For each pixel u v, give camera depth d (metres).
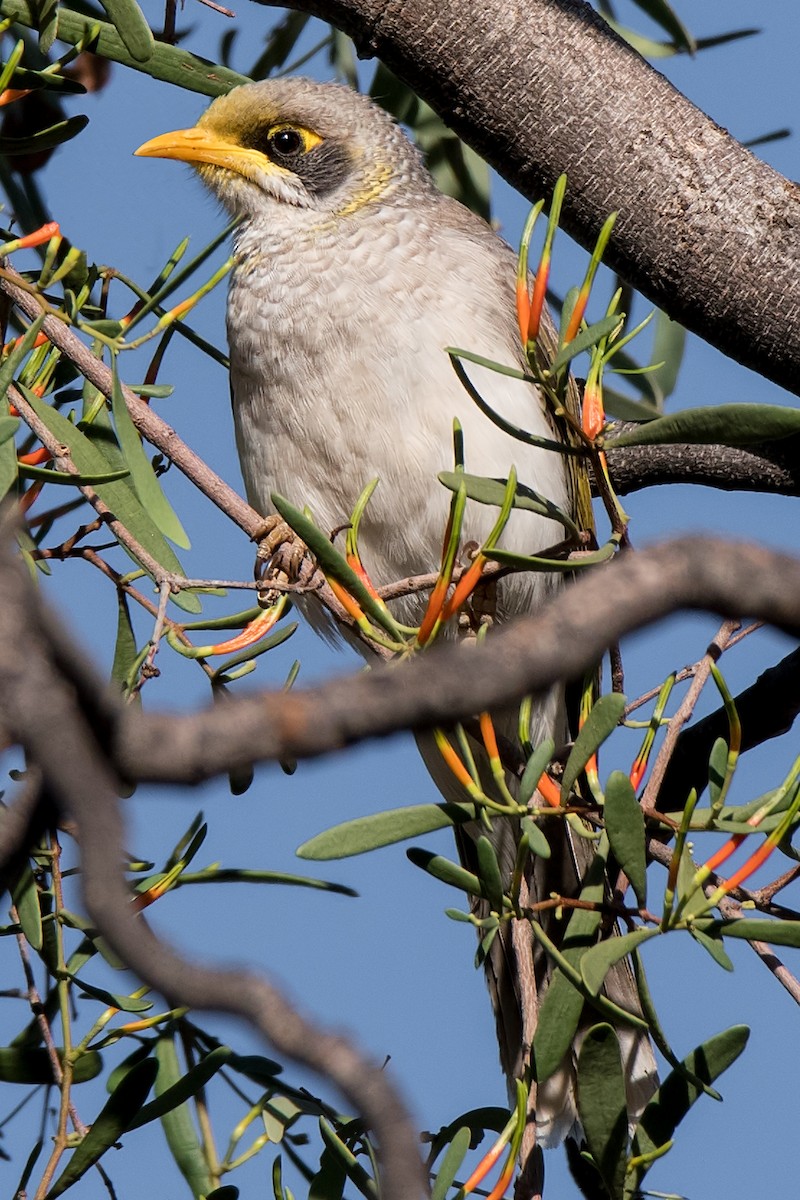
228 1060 5.43
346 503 8.25
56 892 5.37
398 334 8.06
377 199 8.52
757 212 6.62
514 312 8.22
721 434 4.75
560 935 6.05
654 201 6.66
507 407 7.98
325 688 2.44
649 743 5.15
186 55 6.93
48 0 6.48
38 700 2.30
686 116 6.73
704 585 2.50
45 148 6.51
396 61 6.79
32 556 5.49
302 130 8.68
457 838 7.44
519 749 5.91
